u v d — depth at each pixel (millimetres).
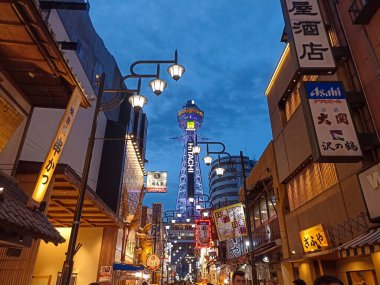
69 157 19969
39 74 9281
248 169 99250
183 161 156125
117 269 20781
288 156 18156
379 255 9930
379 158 10172
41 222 8391
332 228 12797
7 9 6590
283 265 18000
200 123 175500
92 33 26234
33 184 11023
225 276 37781
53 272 19359
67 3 12203
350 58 12141
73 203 15641
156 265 30578
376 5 10211
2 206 6734
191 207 136500
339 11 12891
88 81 24297
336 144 10000
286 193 19312
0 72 8820
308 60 11305
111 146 27016
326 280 2846
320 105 10656
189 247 115000
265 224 23031
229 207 22672
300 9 12406
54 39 7715
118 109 31188
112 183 25562
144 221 51938
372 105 10648
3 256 10305
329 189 13258
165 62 11891
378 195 9367
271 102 21969
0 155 9352
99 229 20984
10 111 9078
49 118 16172
